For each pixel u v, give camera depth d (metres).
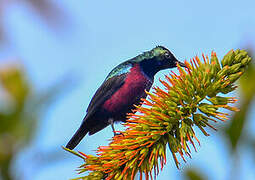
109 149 7.59
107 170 7.54
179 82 7.38
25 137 8.31
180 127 7.25
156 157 7.14
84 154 7.57
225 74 7.26
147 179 7.36
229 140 7.74
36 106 8.45
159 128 7.25
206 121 7.18
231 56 7.23
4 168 8.12
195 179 7.54
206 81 7.21
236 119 7.81
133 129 7.45
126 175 7.36
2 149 8.23
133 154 7.23
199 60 7.35
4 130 8.34
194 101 7.23
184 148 7.05
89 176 7.61
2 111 8.51
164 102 7.41
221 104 7.17
